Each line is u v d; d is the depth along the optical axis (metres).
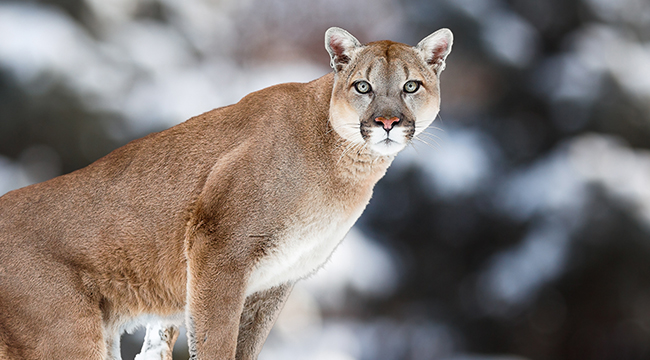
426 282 17.94
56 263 5.38
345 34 5.64
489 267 17.75
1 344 5.22
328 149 5.54
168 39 17.27
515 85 18.67
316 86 5.80
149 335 6.08
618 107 17.84
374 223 18.11
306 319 14.99
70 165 14.47
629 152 17.23
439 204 17.83
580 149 17.25
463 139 18.38
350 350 15.39
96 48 15.24
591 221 16.28
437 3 18.84
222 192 5.31
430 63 5.82
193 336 5.31
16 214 5.49
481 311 17.72
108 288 5.54
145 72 15.84
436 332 17.42
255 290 5.58
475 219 17.88
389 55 5.55
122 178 5.61
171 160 5.60
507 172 18.31
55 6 15.08
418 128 5.73
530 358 17.22
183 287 5.62
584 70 18.27
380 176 5.77
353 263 16.17
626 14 19.47
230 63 21.25
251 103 5.69
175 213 5.51
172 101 15.86
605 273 16.36
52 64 14.11
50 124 14.16
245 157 5.37
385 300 16.86
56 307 5.30
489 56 18.44
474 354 17.52
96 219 5.51
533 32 19.38
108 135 14.59
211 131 5.64
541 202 17.09
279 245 5.40
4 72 13.79
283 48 23.97
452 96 18.59
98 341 5.42
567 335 16.91
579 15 19.28
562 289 16.67
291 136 5.50
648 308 16.27
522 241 17.45
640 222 16.12
